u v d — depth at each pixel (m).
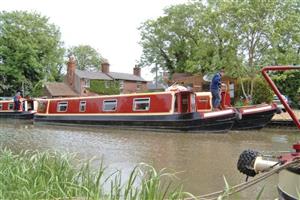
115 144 14.19
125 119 20.67
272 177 8.20
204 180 8.34
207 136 16.92
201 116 18.17
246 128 19.48
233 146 13.70
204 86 44.66
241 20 29.02
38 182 5.62
